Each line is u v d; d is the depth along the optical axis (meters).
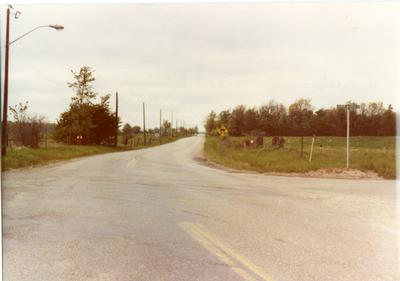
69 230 7.09
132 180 15.02
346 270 5.20
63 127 51.94
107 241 6.43
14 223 7.53
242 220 8.11
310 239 6.67
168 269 5.16
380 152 31.62
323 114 86.12
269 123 103.25
